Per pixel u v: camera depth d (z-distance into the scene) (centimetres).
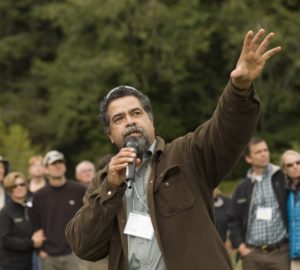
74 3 3956
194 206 425
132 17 3862
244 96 405
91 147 4138
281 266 955
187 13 3875
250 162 995
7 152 2692
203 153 431
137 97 449
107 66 3862
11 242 1001
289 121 3941
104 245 439
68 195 1040
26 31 4656
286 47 3722
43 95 4459
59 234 1030
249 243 978
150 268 427
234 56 3931
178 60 3847
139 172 443
